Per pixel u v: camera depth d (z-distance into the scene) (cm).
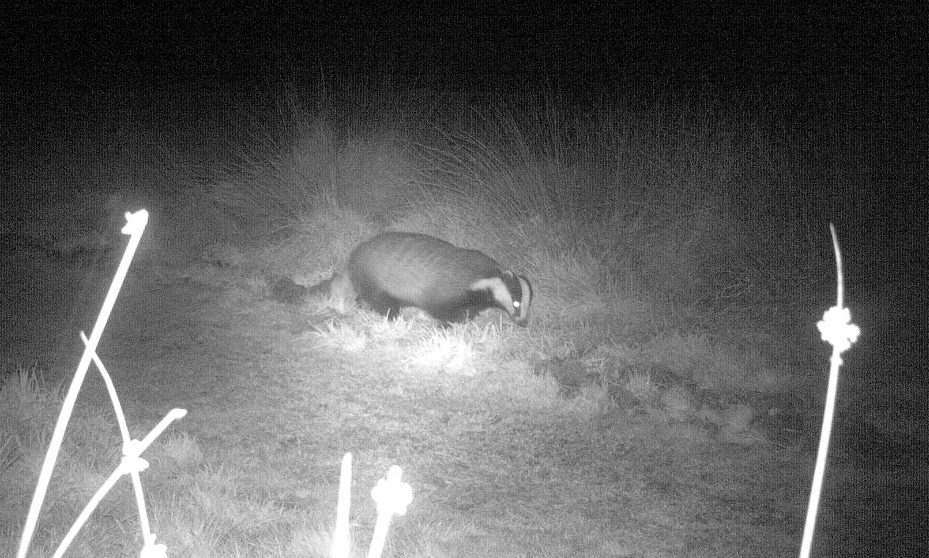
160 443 366
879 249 524
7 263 542
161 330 470
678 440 403
